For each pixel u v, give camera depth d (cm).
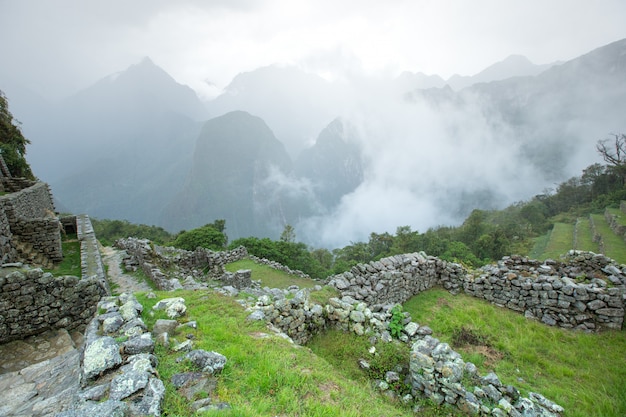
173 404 472
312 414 514
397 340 905
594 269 1484
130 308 735
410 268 1467
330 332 1000
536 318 1280
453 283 1577
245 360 625
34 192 2320
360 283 1294
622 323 1158
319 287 1341
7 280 875
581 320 1195
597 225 5122
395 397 737
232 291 1138
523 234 7038
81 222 2706
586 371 959
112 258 2359
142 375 484
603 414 775
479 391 682
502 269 1447
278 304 931
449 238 7412
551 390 860
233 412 466
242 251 2930
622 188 7544
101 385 480
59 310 956
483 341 1103
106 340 575
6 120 3850
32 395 577
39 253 1750
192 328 726
